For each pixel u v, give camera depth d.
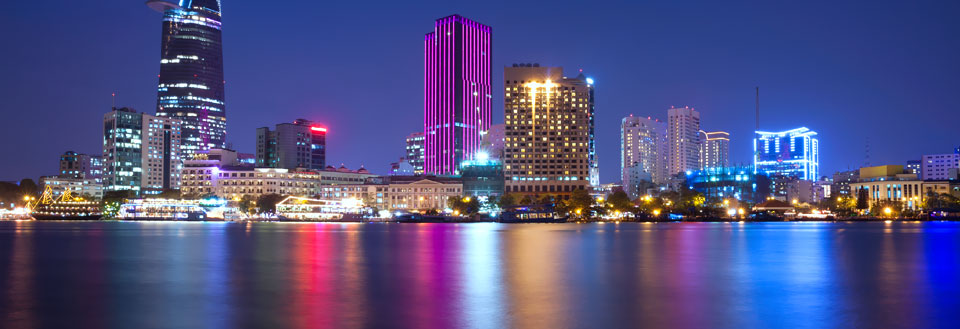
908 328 50.62
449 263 100.75
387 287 72.94
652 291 69.75
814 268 93.69
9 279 81.88
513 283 76.38
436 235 197.00
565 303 61.88
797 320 53.78
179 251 128.00
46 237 186.12
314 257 112.62
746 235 196.75
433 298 64.81
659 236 189.75
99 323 53.09
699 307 59.69
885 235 197.12
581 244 149.12
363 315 56.03
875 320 53.59
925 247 138.00
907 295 67.00
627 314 56.16
